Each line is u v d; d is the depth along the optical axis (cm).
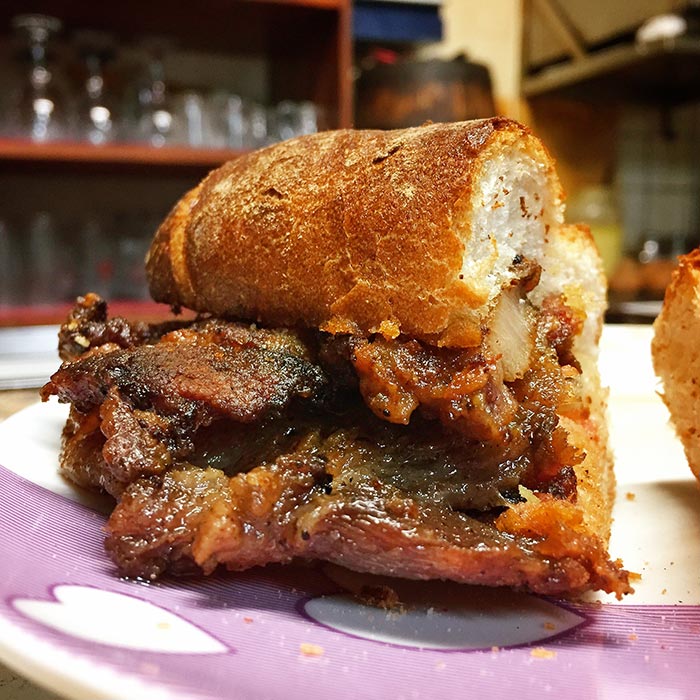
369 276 19
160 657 13
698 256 27
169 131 71
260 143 73
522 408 20
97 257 73
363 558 18
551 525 18
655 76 75
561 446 19
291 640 15
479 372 18
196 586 17
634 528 24
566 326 23
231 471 19
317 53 75
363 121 69
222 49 83
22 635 13
